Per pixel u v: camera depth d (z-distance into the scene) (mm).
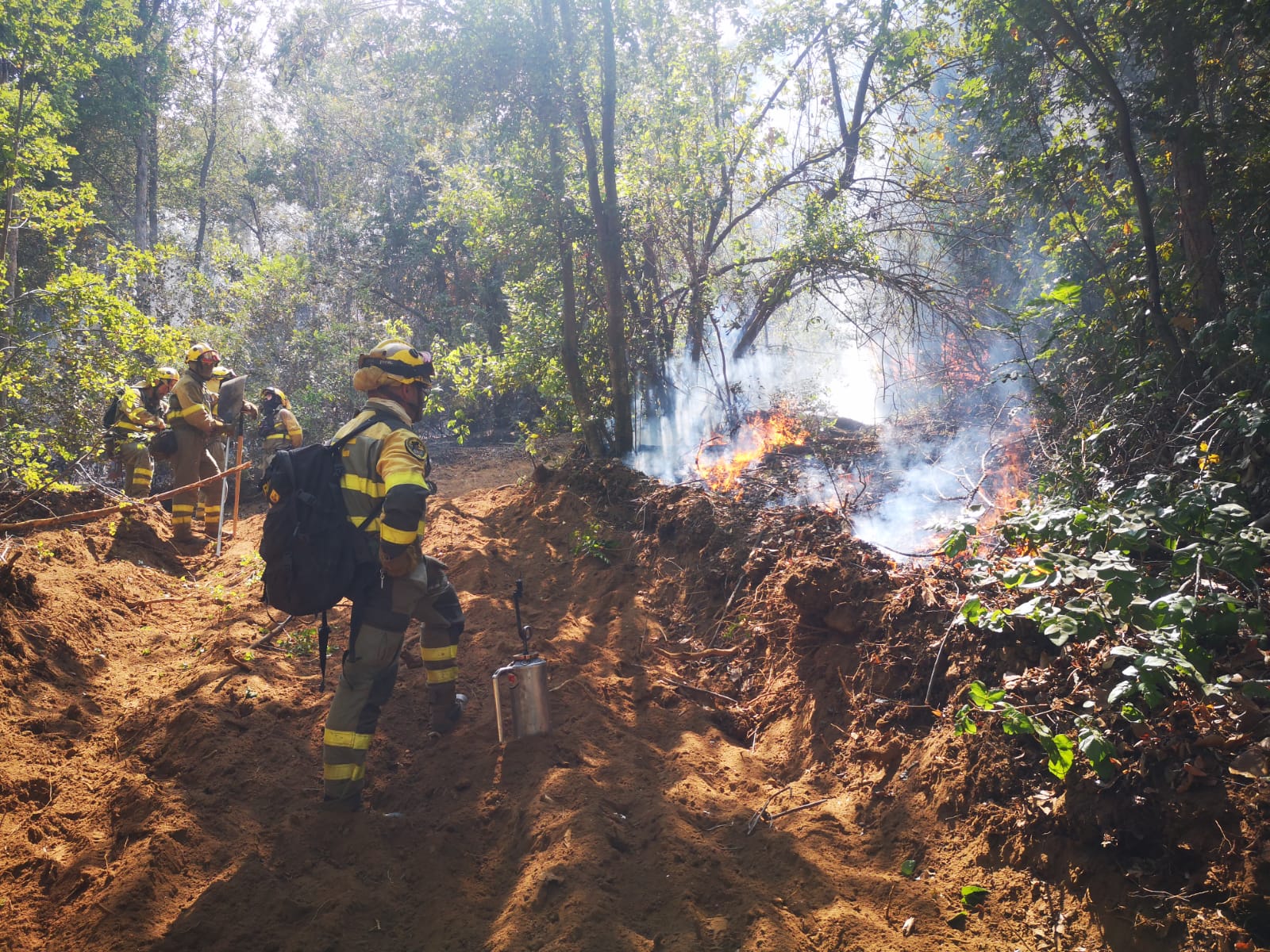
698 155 8695
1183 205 5621
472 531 7969
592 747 4223
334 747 3672
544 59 7891
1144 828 2941
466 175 9758
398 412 3848
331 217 22016
